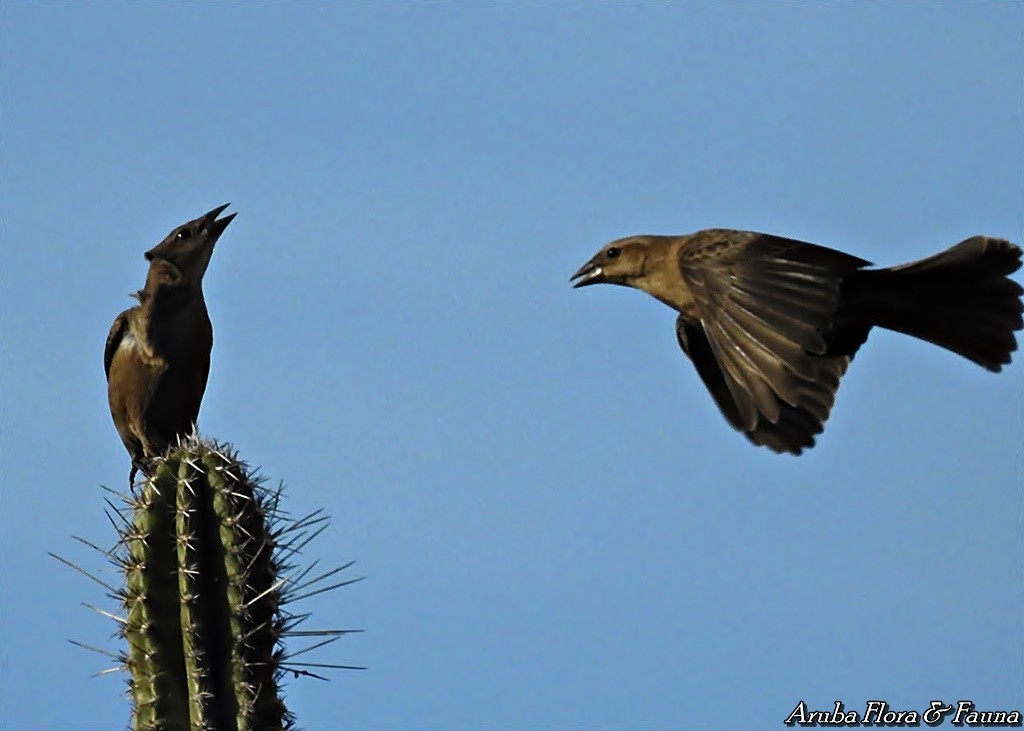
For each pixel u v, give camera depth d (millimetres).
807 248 10492
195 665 9367
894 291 11352
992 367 11461
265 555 9625
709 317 10281
